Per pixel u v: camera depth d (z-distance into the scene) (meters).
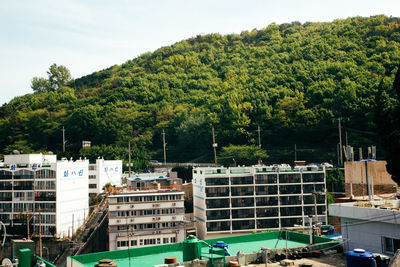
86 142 167.75
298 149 147.75
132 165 141.38
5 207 94.81
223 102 178.12
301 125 148.75
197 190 97.56
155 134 186.12
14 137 184.00
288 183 94.12
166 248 36.56
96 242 88.06
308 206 93.62
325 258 27.77
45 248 84.25
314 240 36.19
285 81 175.88
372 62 160.62
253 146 148.00
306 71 173.75
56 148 178.12
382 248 27.22
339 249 29.77
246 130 161.88
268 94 171.00
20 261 25.16
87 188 107.69
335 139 144.00
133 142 176.38
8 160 97.19
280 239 40.47
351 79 154.00
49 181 94.06
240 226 91.25
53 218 92.81
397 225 26.25
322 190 94.81
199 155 171.50
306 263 26.28
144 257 34.78
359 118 139.38
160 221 81.38
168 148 180.62
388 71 154.00
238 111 164.50
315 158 140.88
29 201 93.88
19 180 95.06
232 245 38.16
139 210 80.75
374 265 21.98
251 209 92.12
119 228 79.25
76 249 83.00
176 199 83.12
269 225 92.12
